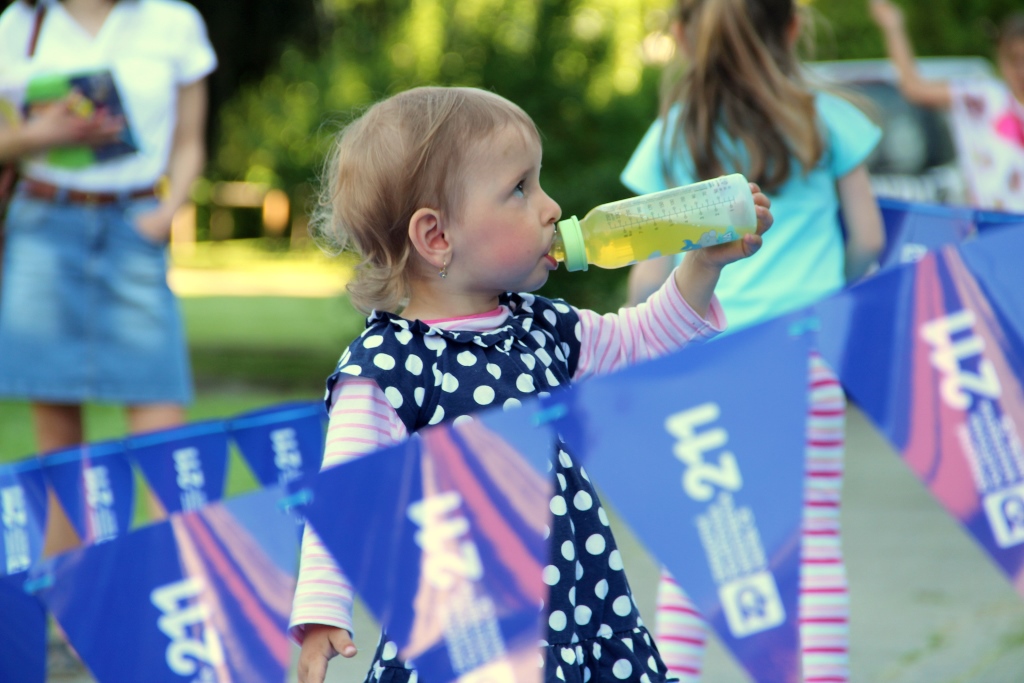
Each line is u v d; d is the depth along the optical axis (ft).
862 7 116.57
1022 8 120.06
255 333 74.54
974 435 7.53
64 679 17.71
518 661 7.99
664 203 10.72
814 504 15.26
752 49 16.34
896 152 49.67
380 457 8.33
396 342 10.71
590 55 44.70
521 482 8.00
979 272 7.63
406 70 45.27
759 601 7.54
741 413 7.65
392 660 10.38
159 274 21.70
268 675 8.64
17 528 12.57
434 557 8.17
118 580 8.76
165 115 21.81
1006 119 28.22
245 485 26.05
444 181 11.02
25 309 21.31
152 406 21.85
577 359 11.66
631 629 10.80
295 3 52.65
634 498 7.69
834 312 7.66
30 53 21.44
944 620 20.61
